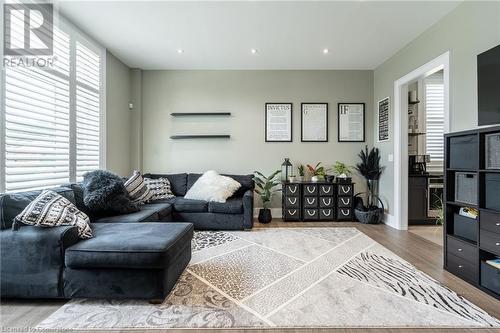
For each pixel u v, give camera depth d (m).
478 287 2.06
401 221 3.87
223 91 4.70
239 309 1.77
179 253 2.04
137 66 4.51
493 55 2.18
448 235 2.39
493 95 2.18
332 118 4.73
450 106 2.81
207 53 3.98
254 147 4.72
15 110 2.33
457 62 2.71
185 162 4.71
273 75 4.70
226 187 4.01
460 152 2.29
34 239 1.81
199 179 4.17
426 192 4.20
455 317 1.68
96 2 2.66
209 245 3.11
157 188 4.06
